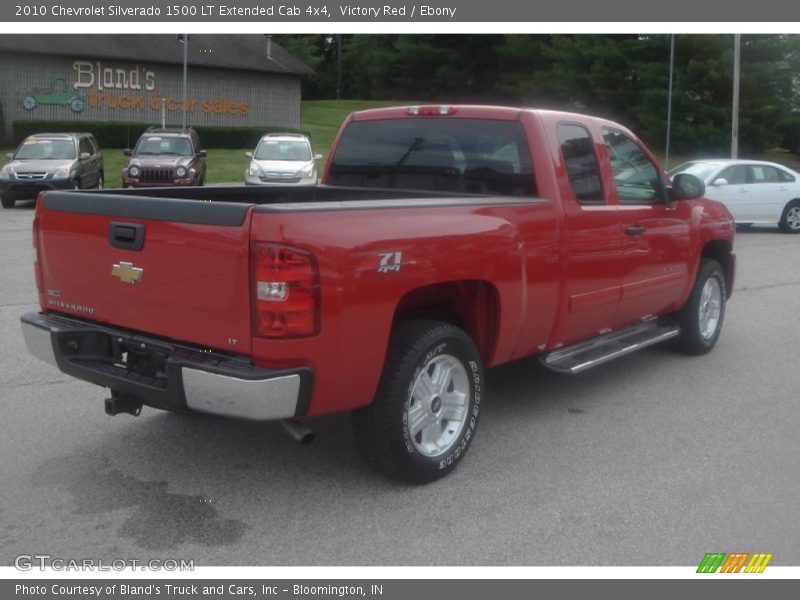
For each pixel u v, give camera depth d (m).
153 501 4.49
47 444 5.25
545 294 5.30
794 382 6.95
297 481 4.77
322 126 49.03
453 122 5.82
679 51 41.12
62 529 4.17
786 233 19.16
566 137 5.65
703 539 4.19
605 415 6.02
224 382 3.90
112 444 5.27
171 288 4.17
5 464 4.93
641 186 6.43
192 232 4.04
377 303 4.17
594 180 5.85
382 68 64.88
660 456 5.25
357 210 4.15
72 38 38.06
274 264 3.81
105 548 4.01
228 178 30.69
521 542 4.13
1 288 10.07
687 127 40.12
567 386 6.73
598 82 44.22
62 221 4.66
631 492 4.71
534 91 49.19
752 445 5.47
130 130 37.28
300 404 4.00
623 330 6.71
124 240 4.32
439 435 4.82
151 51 39.22
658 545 4.12
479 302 4.98
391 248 4.22
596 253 5.73
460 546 4.08
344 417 5.82
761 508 4.54
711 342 7.76
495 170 5.61
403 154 6.12
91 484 4.68
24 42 36.34
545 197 5.37
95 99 37.94
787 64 40.91
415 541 4.12
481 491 4.68
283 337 3.87
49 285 4.86
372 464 4.61
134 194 5.18
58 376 6.61
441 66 60.19
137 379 4.33
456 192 5.82
